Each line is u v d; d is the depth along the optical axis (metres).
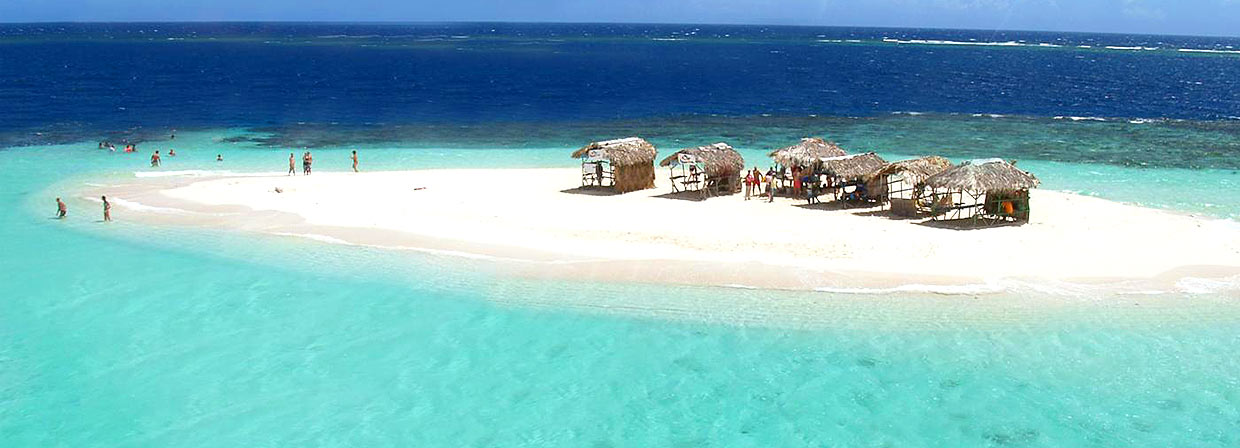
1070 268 25.31
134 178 41.72
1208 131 61.91
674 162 37.34
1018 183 30.45
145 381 18.95
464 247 28.06
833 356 20.03
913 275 24.70
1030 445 16.22
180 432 16.88
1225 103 83.88
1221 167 46.03
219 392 18.48
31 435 16.72
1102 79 114.25
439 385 18.83
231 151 51.50
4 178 41.31
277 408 17.81
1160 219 31.80
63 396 18.27
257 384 18.83
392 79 103.31
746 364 19.72
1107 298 22.98
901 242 28.06
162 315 22.67
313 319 22.39
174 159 48.22
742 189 38.69
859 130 63.19
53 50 165.00
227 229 30.75
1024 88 99.25
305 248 28.34
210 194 36.62
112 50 167.00
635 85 99.75
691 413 17.58
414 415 17.56
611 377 19.19
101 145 51.66
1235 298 22.92
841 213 33.19
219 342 21.00
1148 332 20.92
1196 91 97.00
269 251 28.09
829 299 23.19
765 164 48.91
